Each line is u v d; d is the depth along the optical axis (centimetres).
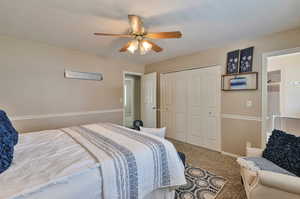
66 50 316
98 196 101
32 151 132
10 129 140
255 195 113
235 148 284
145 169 127
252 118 262
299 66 381
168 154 148
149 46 206
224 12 182
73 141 160
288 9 175
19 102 266
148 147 140
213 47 307
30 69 276
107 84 385
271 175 108
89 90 354
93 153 124
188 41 275
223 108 300
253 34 245
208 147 324
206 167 238
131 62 434
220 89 303
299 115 382
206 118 327
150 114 436
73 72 326
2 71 250
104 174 104
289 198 101
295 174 131
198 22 206
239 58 273
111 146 140
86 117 350
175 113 390
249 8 173
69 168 100
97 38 262
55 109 306
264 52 247
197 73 339
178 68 380
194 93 347
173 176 146
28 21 202
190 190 179
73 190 92
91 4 164
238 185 189
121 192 110
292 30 222
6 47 252
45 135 183
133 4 165
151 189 132
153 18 195
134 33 193
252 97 261
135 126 378
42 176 92
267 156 167
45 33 241
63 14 185
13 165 106
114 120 400
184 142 368
